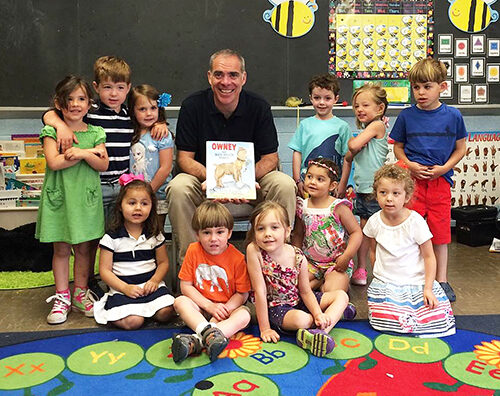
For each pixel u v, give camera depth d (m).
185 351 1.64
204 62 3.46
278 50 3.50
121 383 1.53
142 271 2.14
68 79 2.13
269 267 1.93
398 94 3.58
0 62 3.32
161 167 2.41
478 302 2.27
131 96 2.42
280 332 1.92
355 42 3.52
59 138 2.09
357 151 2.61
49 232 2.11
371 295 2.03
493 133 3.76
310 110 3.49
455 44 3.59
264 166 2.41
